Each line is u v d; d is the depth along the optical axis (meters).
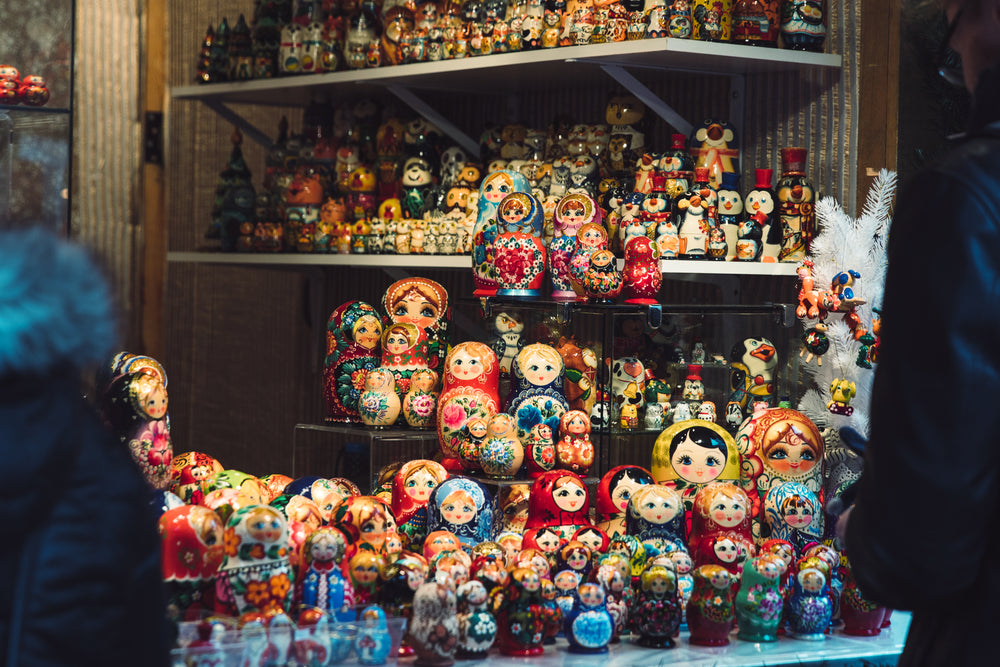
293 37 3.23
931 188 1.03
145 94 3.70
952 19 1.15
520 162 2.79
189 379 4.42
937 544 0.99
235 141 3.59
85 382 2.36
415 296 2.58
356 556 1.66
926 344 1.00
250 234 3.39
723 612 1.73
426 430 2.51
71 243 1.01
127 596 0.93
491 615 1.64
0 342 0.91
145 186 3.77
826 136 2.49
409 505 2.09
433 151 3.05
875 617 1.82
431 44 2.87
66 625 0.90
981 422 0.98
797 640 1.79
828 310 2.18
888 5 2.36
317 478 2.06
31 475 0.90
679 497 1.93
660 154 2.57
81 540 0.92
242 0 4.14
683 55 2.38
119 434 1.80
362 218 3.12
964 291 0.99
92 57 3.59
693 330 2.33
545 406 2.25
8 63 2.95
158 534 0.99
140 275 3.73
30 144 2.99
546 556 1.86
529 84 2.99
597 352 2.28
